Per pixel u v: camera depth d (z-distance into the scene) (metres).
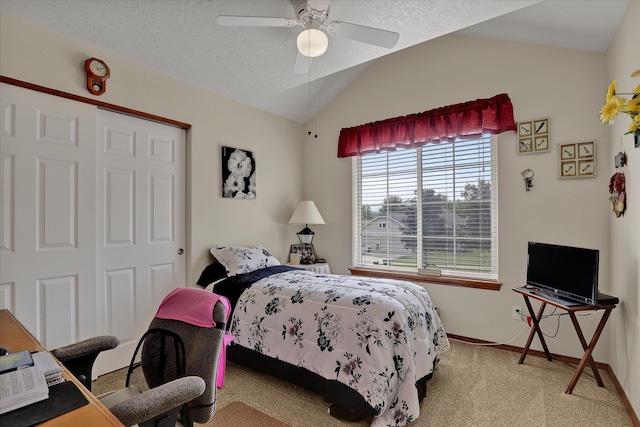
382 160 3.49
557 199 2.50
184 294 1.31
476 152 2.91
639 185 1.67
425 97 3.14
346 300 1.89
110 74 2.23
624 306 1.93
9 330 1.23
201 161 2.85
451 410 1.81
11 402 0.71
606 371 2.26
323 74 2.80
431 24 2.04
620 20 1.94
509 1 1.82
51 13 1.83
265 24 1.77
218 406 1.85
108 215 2.26
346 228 3.70
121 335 2.32
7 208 1.81
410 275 3.20
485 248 2.87
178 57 2.38
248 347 2.12
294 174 3.90
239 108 3.23
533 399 1.92
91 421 0.68
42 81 1.92
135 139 2.43
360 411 1.65
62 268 2.01
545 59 2.56
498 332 2.74
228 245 3.08
